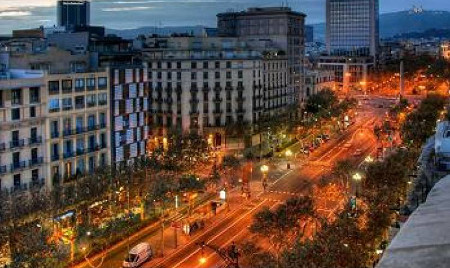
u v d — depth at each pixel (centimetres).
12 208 8325
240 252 7888
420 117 17725
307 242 5894
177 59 18662
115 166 11594
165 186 10469
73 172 11338
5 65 11794
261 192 13150
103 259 8850
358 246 6159
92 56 13300
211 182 12938
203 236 10012
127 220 9938
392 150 17200
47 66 12450
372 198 8431
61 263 7988
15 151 10062
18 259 6644
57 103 10975
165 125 19038
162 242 9350
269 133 19462
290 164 16562
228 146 18825
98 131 12050
